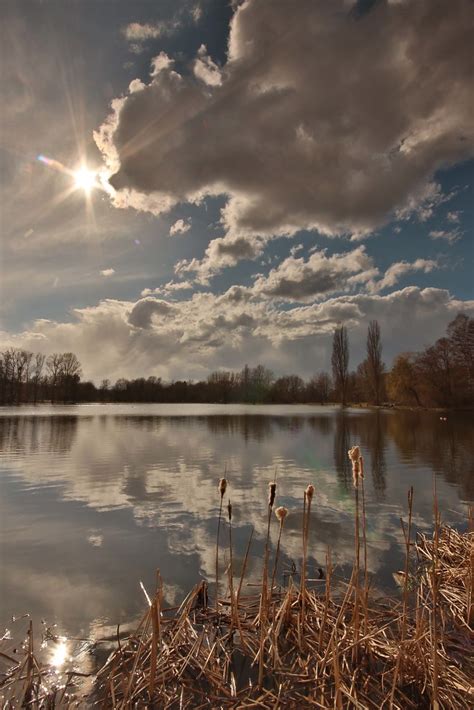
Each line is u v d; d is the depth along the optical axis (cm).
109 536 655
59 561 550
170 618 401
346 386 7788
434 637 296
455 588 458
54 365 9456
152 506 832
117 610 423
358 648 341
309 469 1255
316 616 393
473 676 318
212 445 1852
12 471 1214
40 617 408
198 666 330
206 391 11581
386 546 605
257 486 1018
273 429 2711
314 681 311
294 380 11088
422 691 303
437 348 5334
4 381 8100
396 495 930
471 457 1484
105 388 11138
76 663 334
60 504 845
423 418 3775
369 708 286
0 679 314
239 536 653
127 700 284
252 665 333
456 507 827
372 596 450
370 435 2269
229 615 406
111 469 1247
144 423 3306
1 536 652
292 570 520
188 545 614
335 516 762
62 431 2539
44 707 285
